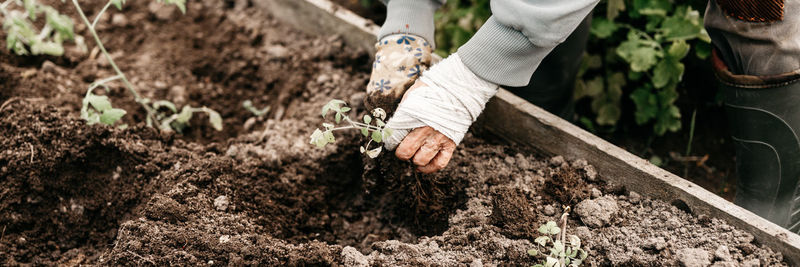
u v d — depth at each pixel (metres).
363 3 3.00
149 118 2.21
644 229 1.72
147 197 1.93
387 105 1.67
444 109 1.52
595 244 1.69
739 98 1.68
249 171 2.04
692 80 2.59
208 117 2.42
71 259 1.90
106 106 1.91
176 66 2.62
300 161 2.13
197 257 1.64
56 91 2.27
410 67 1.69
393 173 1.95
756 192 1.84
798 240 1.53
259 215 1.94
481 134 2.17
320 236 2.03
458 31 2.50
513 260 1.66
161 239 1.66
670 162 2.52
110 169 2.01
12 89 2.21
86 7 2.89
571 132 1.91
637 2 2.30
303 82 2.47
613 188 1.87
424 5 1.78
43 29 2.58
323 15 2.57
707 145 2.55
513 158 2.03
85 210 1.96
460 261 1.67
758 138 1.72
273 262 1.61
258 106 2.52
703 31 2.18
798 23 1.49
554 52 1.97
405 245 1.71
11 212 1.91
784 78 1.56
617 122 2.63
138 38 2.76
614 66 2.51
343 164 2.15
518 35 1.43
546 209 1.81
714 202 1.66
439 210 1.96
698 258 1.56
